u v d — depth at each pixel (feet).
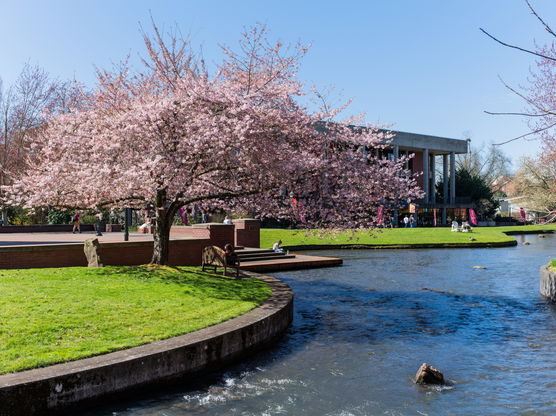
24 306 31.14
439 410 22.62
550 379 26.99
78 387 21.45
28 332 26.14
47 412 20.43
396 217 180.55
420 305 48.34
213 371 27.76
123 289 38.17
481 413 22.34
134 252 55.31
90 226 120.78
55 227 114.11
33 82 114.11
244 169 44.80
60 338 25.77
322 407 22.85
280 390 24.99
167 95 48.83
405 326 39.42
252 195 48.55
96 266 48.80
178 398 23.68
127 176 39.81
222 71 47.91
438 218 221.46
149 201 50.44
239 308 34.73
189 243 60.34
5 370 21.01
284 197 47.70
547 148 58.75
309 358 30.58
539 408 22.93
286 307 37.22
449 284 62.13
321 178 45.83
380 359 30.48
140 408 22.33
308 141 46.80
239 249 80.43
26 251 48.91
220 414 21.89
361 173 45.44
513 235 185.37
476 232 157.89
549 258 96.89
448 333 37.29
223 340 28.43
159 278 43.91
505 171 292.40
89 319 29.35
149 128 40.88
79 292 36.09
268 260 77.05
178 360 25.58
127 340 26.18
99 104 47.57
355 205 46.62
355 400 23.73
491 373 27.99
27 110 112.37
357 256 98.12
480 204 243.81
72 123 45.29
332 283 61.82
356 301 50.08
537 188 106.93
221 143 40.45
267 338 32.91
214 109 43.21
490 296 53.83
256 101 45.65
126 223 64.34
